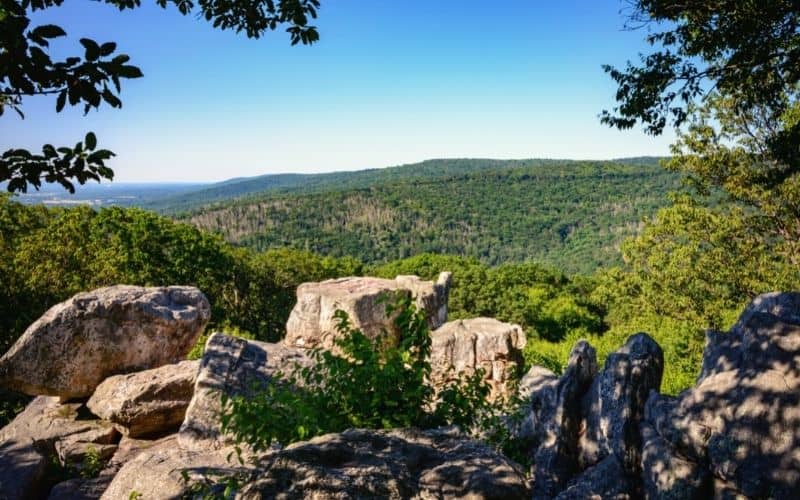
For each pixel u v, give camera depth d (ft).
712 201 79.77
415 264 255.29
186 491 17.29
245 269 152.15
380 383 17.70
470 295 219.20
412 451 13.44
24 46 11.28
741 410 20.21
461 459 13.15
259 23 21.25
